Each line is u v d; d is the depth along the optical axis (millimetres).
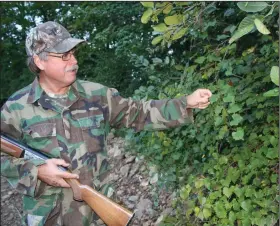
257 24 1328
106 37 7703
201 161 3691
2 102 12484
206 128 3113
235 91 2785
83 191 2111
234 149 2895
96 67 8648
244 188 2461
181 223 3035
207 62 3346
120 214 2086
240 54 4195
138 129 2320
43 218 2186
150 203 4105
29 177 2102
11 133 2232
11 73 12266
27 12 12742
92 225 2275
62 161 2098
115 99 2299
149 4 2217
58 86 2184
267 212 2422
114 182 4980
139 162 5184
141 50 6828
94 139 2207
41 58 2113
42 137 2152
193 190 2855
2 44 12031
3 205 5125
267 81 2807
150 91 3656
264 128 2830
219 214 2500
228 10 3457
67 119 2182
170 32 2344
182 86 3236
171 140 3594
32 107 2184
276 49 2967
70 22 9883
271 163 2533
